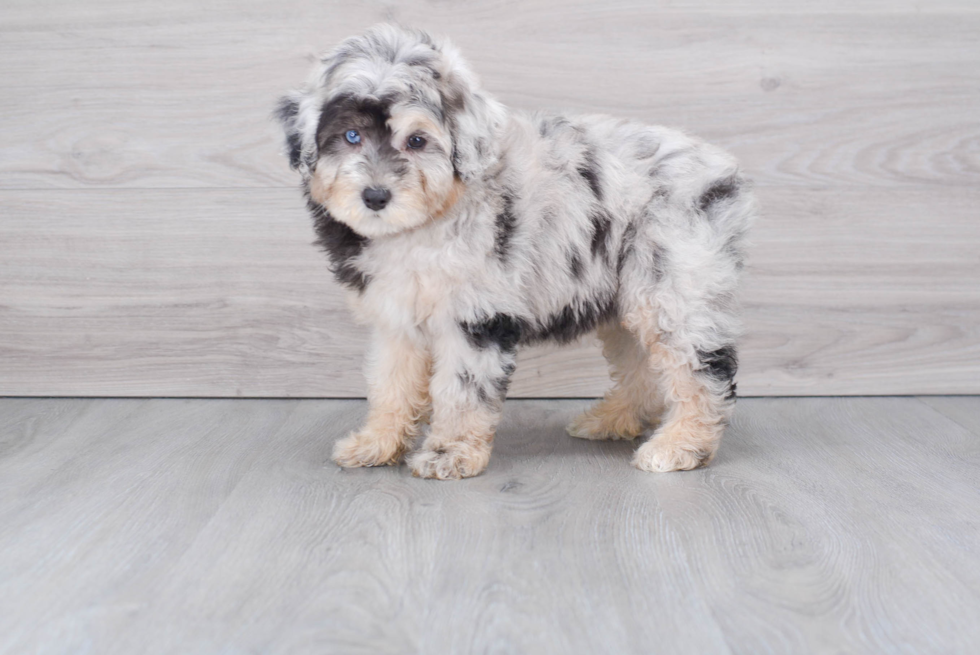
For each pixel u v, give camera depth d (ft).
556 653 2.40
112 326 4.01
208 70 3.83
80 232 3.94
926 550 2.79
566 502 3.07
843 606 2.56
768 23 3.83
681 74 3.86
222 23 3.81
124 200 3.92
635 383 3.61
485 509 3.02
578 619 2.51
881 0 3.82
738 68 3.86
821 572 2.69
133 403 4.00
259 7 3.79
